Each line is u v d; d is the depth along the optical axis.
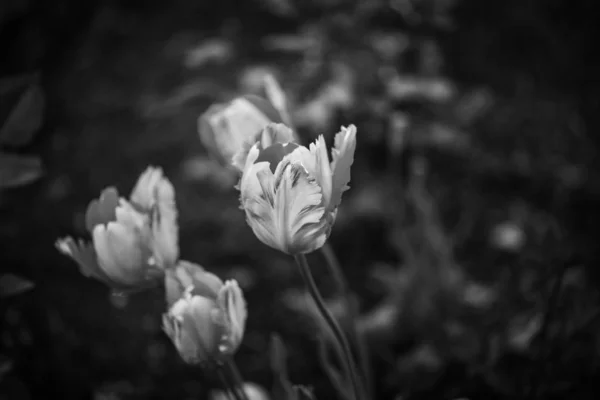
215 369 0.80
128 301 1.52
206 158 1.78
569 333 0.96
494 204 1.68
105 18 2.30
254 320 1.48
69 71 2.20
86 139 1.94
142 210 0.80
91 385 1.34
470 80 2.03
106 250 0.78
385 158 1.69
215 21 2.09
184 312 0.76
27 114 1.01
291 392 0.92
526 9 2.20
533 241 1.07
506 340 1.02
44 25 2.31
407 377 1.14
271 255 1.61
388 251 1.60
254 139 0.75
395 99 1.62
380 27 1.71
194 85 1.78
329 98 1.57
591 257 1.23
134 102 1.99
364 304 1.48
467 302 1.30
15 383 1.02
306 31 1.72
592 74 2.07
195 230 1.66
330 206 0.73
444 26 1.69
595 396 0.96
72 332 1.43
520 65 2.09
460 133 1.76
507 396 0.99
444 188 1.70
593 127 1.91
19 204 1.78
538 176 1.75
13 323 1.19
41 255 1.63
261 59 1.84
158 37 2.17
